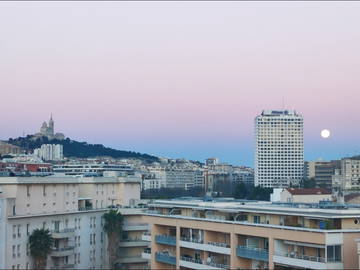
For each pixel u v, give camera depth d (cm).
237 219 10338
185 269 11319
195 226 10981
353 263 8325
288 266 8994
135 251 15412
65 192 14412
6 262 12231
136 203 17075
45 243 12962
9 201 12462
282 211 9450
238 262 9994
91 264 14938
